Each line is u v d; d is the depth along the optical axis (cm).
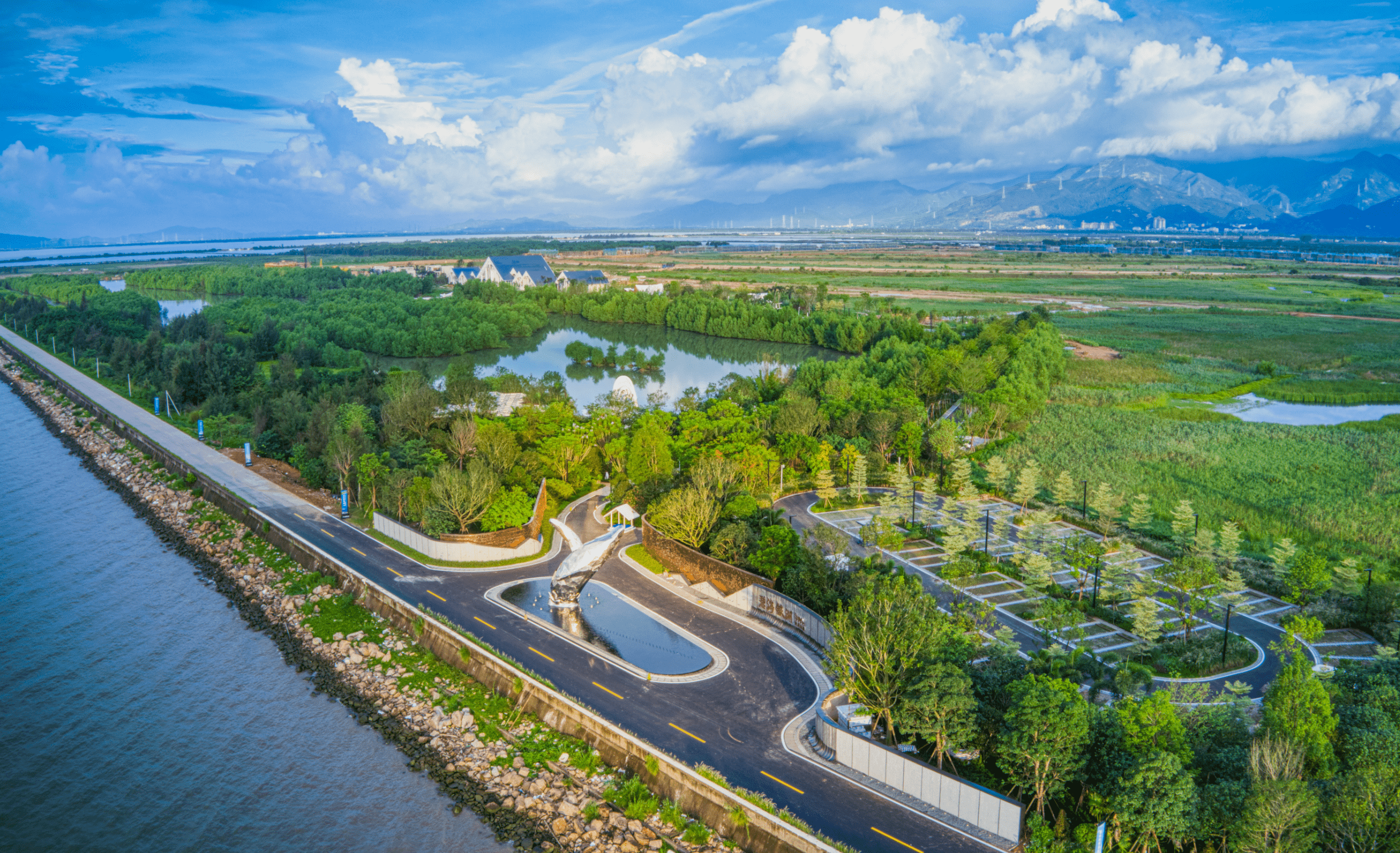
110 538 12006
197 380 18525
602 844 5997
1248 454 15100
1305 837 4869
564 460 13362
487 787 6688
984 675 6775
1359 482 13475
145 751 7231
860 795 6203
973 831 5791
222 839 6234
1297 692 6012
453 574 10262
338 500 12788
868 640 6850
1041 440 16288
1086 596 9738
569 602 9238
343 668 8450
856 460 13238
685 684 7788
